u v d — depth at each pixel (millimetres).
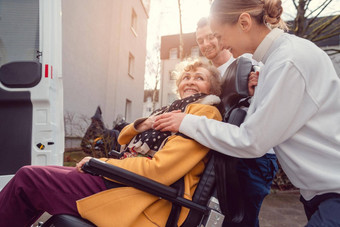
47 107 2348
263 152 886
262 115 846
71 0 7332
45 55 2375
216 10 1051
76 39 7652
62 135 2730
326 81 851
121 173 954
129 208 967
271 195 4266
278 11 991
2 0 2430
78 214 1013
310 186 867
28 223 1079
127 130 1386
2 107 2301
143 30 13094
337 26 5551
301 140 859
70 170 1112
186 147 1032
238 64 1390
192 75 1422
